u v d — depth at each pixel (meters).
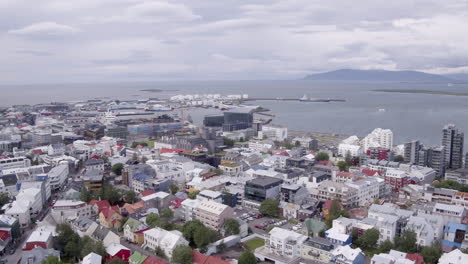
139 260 185.00
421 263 180.12
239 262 187.25
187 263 184.12
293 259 198.88
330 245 193.88
